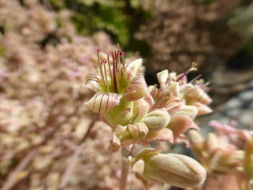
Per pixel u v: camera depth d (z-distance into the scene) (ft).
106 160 0.17
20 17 0.22
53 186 0.17
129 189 0.17
